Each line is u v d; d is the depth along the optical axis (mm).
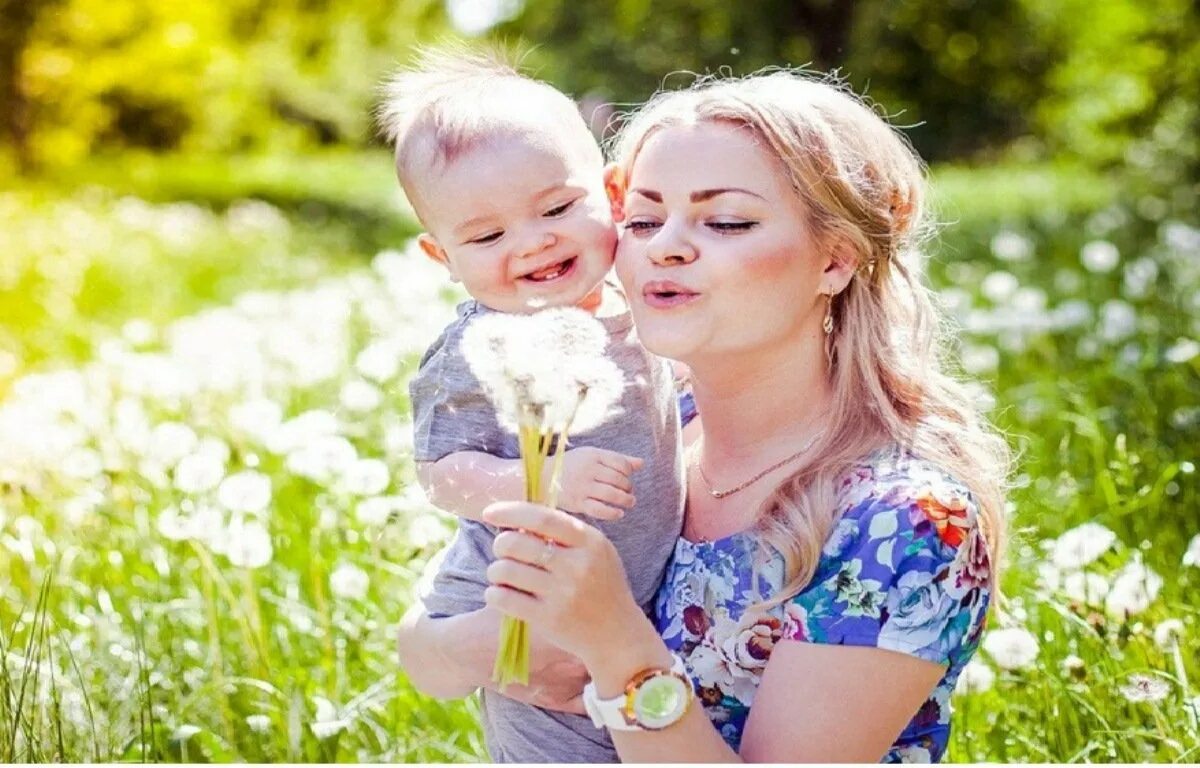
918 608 2152
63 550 4312
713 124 2301
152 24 23359
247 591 3715
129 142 29609
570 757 2543
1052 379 6188
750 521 2387
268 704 3631
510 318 2066
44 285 10727
